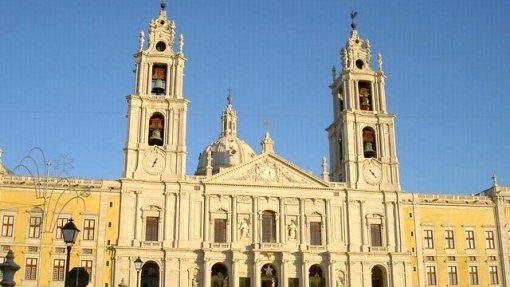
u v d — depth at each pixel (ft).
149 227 256.32
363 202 277.03
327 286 261.65
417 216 282.15
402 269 270.67
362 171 283.38
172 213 258.78
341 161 295.48
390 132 293.64
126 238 251.39
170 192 260.42
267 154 274.36
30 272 242.78
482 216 290.35
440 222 284.41
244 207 266.16
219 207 263.29
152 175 262.88
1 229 244.42
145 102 272.31
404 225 279.28
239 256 256.11
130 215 255.50
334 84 316.19
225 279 254.68
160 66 284.82
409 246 277.23
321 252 264.93
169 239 254.68
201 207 262.06
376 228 276.82
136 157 264.31
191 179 264.93
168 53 283.38
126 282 245.45
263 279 259.60
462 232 285.43
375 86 302.86
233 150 396.16
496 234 288.92
